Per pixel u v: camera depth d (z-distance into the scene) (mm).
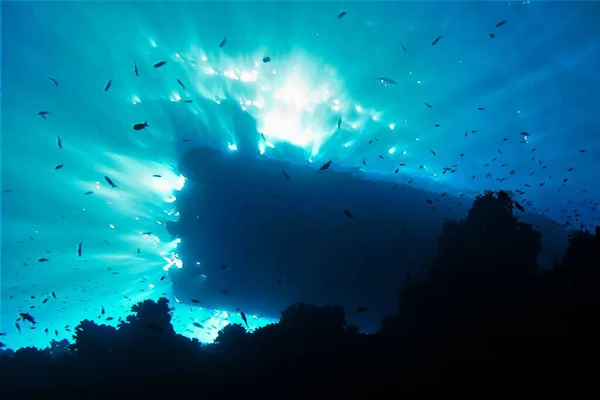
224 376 6398
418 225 10727
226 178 11328
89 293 13703
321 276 10289
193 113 12680
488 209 7602
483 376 4273
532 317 5008
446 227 7844
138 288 13133
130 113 13398
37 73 14234
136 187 13641
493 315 5352
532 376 3979
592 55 13836
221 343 7375
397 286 9953
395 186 11094
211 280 10984
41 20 13867
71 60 14062
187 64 13227
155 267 13305
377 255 10289
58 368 7004
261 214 10914
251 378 6281
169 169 13047
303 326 6891
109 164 13875
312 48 13352
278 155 12227
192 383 6324
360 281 10109
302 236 10641
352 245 10445
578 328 4457
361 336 6883
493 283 6770
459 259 7191
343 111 13406
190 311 11398
